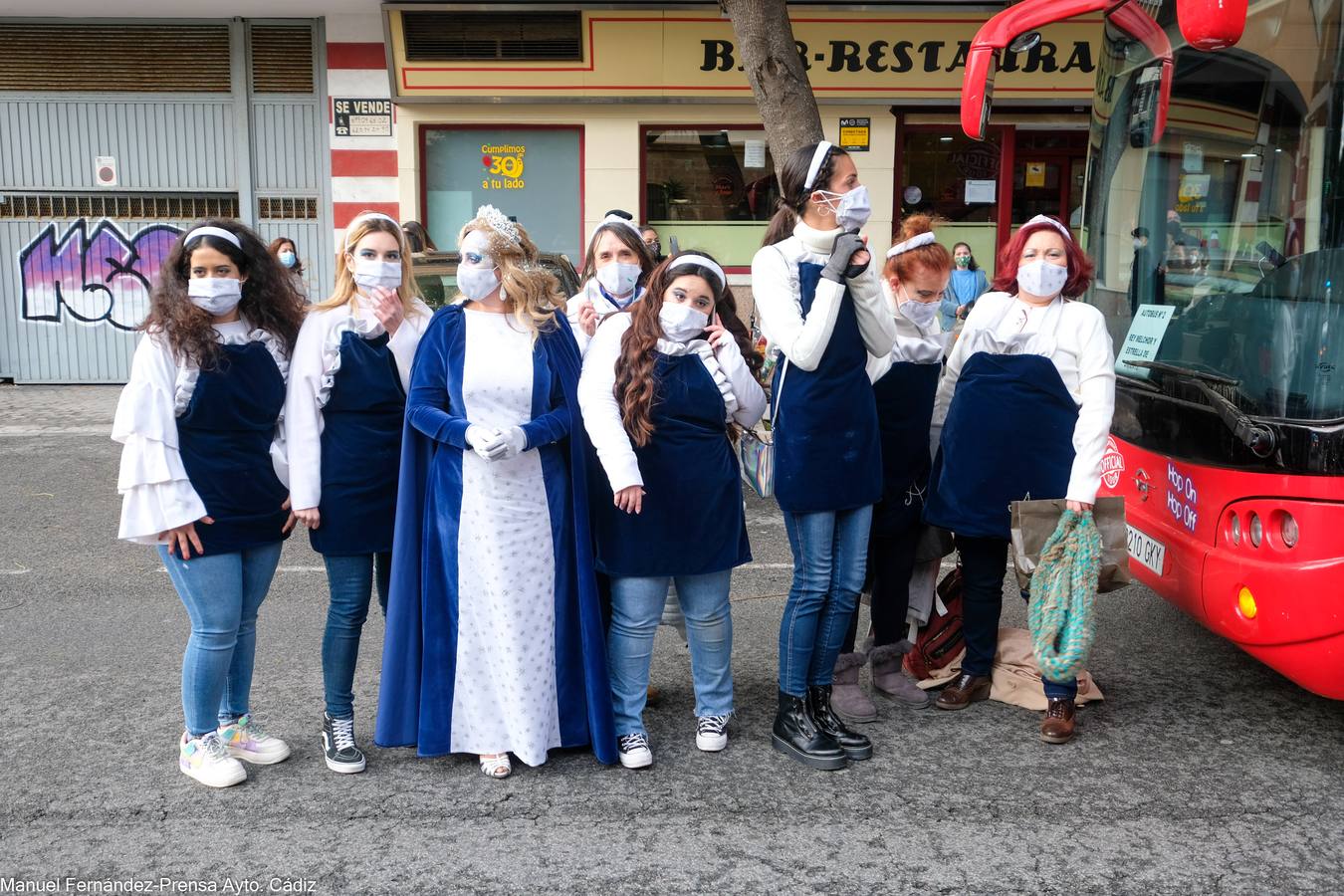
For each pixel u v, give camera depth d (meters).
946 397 4.37
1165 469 4.27
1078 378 4.06
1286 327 3.69
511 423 3.68
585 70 12.22
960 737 4.09
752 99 12.30
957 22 11.98
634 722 3.90
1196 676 4.69
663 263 3.71
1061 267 4.02
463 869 3.21
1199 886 3.11
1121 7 4.88
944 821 3.47
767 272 3.78
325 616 5.56
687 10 12.01
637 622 3.85
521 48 12.16
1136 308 4.69
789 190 3.74
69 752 3.98
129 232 13.14
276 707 4.41
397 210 12.88
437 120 12.59
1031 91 12.18
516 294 3.68
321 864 3.24
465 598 3.72
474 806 3.58
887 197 12.58
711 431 3.81
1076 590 3.92
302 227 13.11
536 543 3.73
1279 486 3.61
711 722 3.99
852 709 4.23
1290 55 3.83
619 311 4.07
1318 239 3.65
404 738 3.80
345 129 12.73
